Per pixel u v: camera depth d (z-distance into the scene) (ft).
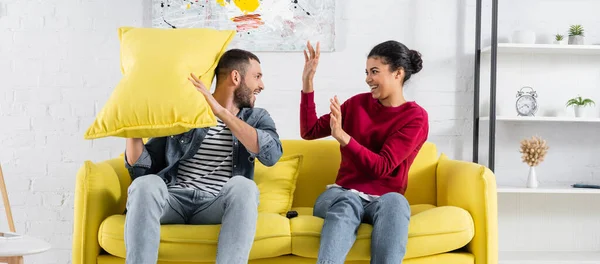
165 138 7.55
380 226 6.63
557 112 10.85
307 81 8.34
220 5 10.44
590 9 10.83
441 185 8.76
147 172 7.43
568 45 10.06
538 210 10.84
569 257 10.21
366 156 7.23
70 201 10.56
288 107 10.59
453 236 7.07
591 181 10.89
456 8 10.69
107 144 10.59
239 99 7.63
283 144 9.39
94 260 7.04
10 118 10.48
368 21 10.64
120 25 10.53
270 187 8.50
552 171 10.89
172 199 7.02
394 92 7.86
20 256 7.19
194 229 6.84
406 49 7.92
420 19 10.68
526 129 10.87
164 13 10.40
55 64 10.52
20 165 10.52
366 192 7.48
